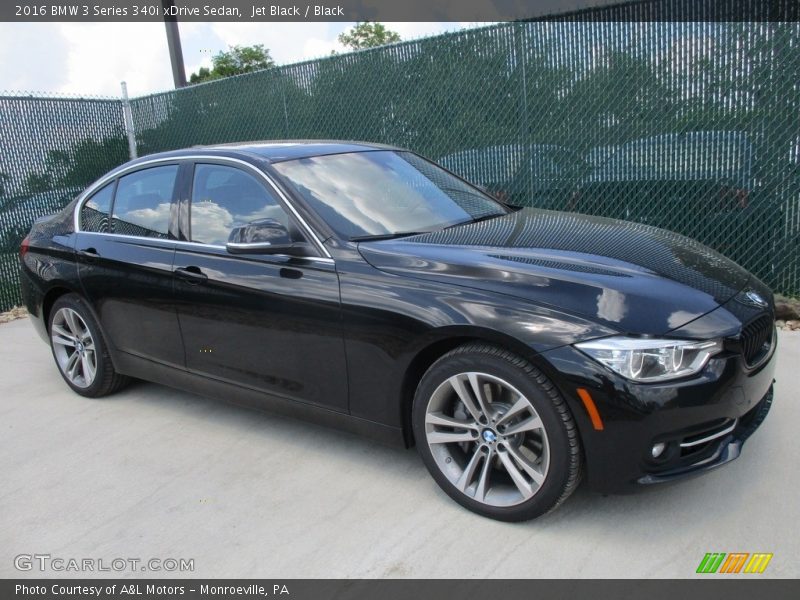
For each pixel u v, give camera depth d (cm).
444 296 296
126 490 354
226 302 368
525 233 349
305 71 784
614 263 303
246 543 300
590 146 636
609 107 620
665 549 274
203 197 394
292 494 338
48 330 498
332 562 282
